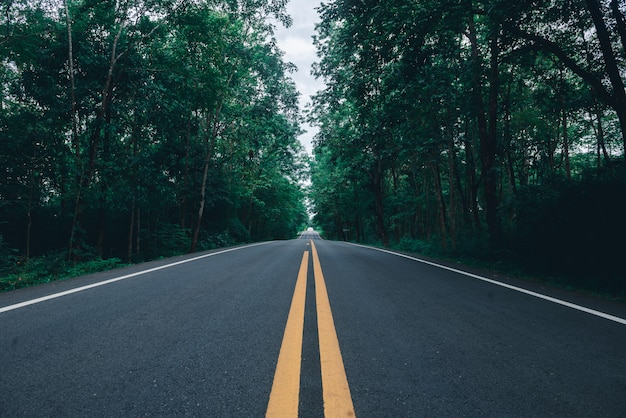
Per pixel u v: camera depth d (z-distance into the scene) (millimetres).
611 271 6734
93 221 17891
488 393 2037
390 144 19141
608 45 8680
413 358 2568
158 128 16625
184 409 1813
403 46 10750
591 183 7297
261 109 20250
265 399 1930
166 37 15742
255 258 10648
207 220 27828
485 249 10859
